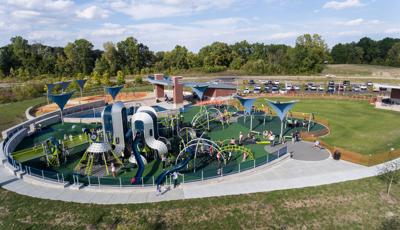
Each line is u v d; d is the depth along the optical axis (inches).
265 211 861.2
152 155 1305.4
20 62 5012.3
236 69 5561.0
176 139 1592.0
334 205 886.4
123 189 978.7
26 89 2962.6
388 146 1380.4
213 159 1295.5
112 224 810.8
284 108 1454.2
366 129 1670.8
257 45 7037.4
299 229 788.0
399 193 940.6
